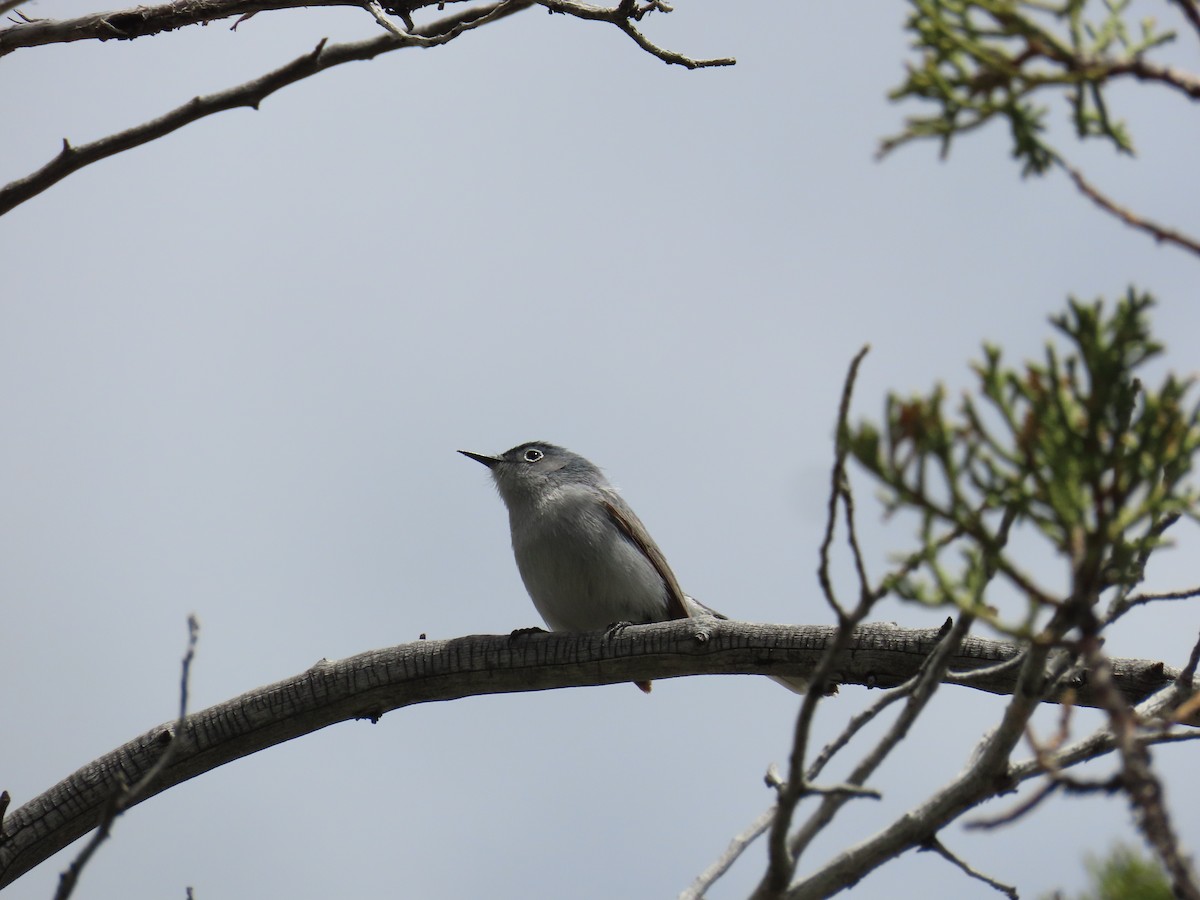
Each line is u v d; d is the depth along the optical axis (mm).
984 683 11320
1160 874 6949
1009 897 7918
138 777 12297
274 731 12656
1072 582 6387
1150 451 6363
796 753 7145
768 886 7547
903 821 8023
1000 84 7164
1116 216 6234
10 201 10742
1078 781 6215
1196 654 8289
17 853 12031
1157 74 6590
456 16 11820
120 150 10859
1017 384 6555
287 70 10992
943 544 6867
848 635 6941
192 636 8289
